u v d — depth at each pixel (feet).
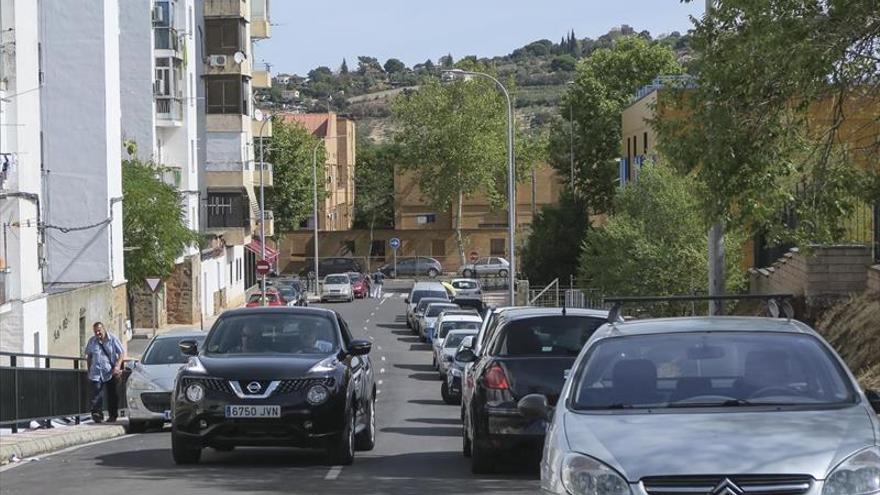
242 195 356.79
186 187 319.06
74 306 202.90
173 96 309.42
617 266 206.69
